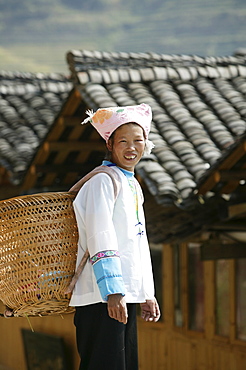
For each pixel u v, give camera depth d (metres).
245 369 19.00
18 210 7.35
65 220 7.37
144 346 22.61
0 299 7.69
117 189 7.31
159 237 18.12
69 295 7.41
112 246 7.01
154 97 19.92
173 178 16.14
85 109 19.38
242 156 14.32
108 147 7.67
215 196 15.76
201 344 20.52
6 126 25.09
